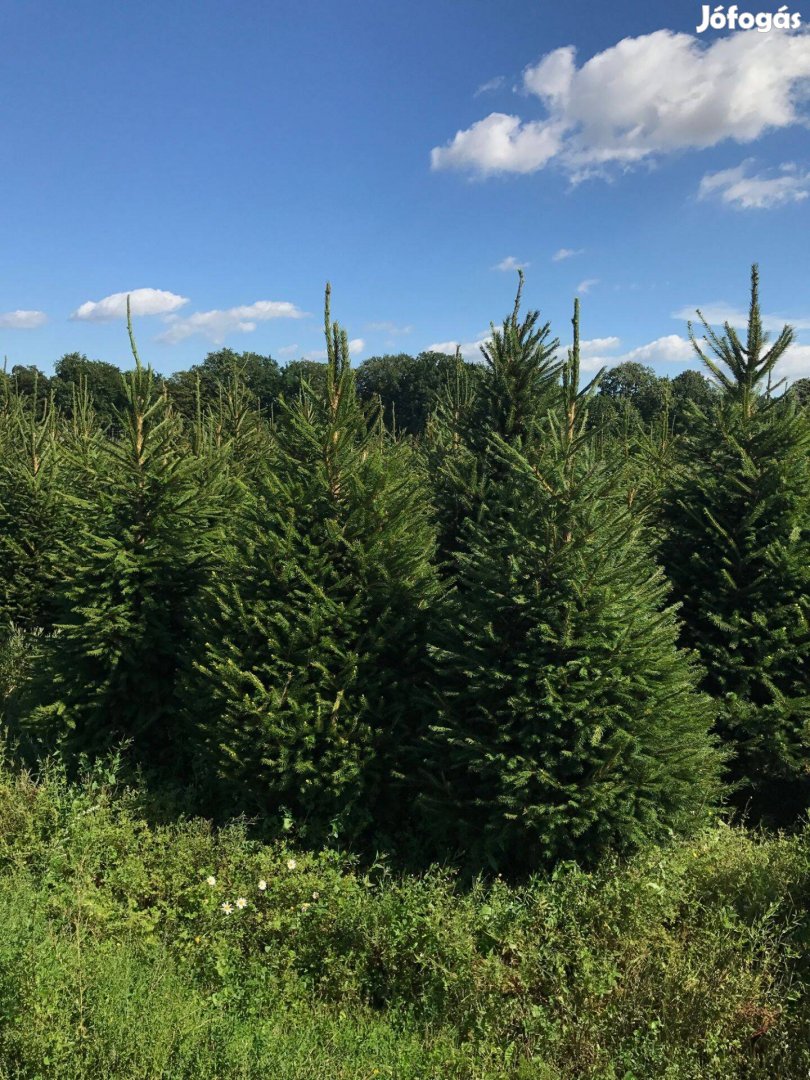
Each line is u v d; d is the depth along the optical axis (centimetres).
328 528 663
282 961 506
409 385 7000
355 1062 405
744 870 564
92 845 605
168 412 1002
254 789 636
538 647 573
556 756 556
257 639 661
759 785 746
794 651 692
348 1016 467
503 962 496
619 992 462
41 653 859
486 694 587
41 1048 371
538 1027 448
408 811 657
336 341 695
